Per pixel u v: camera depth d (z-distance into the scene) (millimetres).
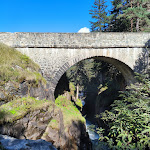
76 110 14273
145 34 10695
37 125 6043
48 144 2654
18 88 6238
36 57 9852
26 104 6078
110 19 18594
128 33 10570
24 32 9641
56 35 9891
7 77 5918
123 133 3289
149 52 10797
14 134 4645
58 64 10008
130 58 10719
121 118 3648
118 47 10539
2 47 8102
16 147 2352
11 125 4594
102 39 10312
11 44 9484
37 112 6293
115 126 3492
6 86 5730
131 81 12375
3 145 2441
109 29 19938
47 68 9945
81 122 11305
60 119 8023
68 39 9984
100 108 16953
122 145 3152
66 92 17266
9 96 5621
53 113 7633
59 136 6992
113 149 3250
